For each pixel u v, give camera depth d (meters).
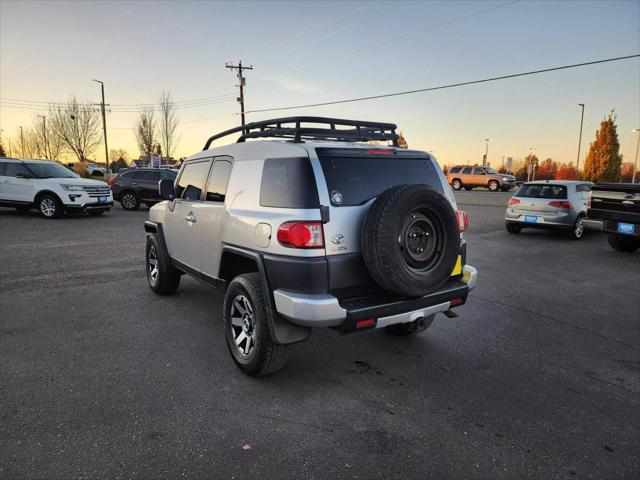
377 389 3.39
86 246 9.25
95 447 2.59
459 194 30.06
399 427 2.88
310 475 2.40
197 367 3.68
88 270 7.11
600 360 4.04
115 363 3.72
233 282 3.54
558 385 3.53
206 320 4.83
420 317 3.31
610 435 2.85
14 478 2.32
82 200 13.83
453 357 4.02
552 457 2.61
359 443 2.70
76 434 2.71
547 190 11.75
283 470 2.44
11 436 2.68
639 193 8.79
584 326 4.94
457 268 3.73
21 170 13.81
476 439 2.77
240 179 3.69
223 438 2.71
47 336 4.30
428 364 3.86
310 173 3.03
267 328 3.26
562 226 11.32
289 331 3.21
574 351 4.23
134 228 12.02
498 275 7.44
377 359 3.94
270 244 3.14
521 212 12.03
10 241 9.73
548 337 4.59
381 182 3.35
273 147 3.39
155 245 5.51
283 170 3.19
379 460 2.54
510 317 5.21
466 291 3.60
